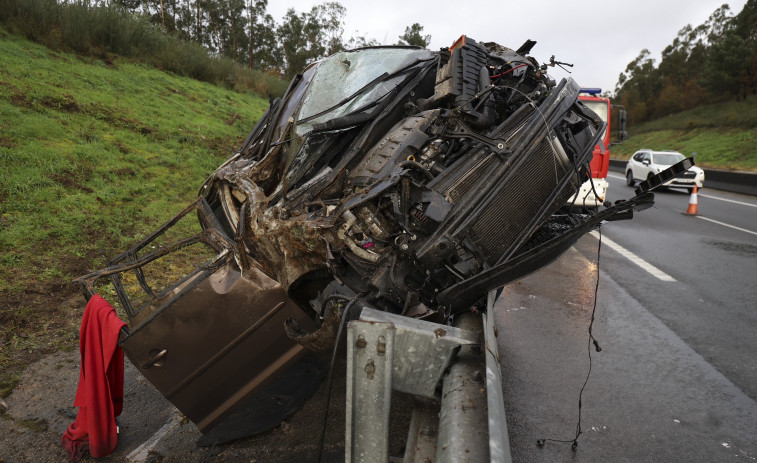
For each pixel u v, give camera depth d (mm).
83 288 3033
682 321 4984
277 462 2734
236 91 18594
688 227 10500
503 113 3441
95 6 14461
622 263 7363
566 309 5328
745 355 4199
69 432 2824
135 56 14922
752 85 45812
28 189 5961
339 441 2938
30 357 3637
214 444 2848
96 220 6012
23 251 4973
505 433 1345
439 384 1892
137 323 2682
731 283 6328
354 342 1771
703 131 40656
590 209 3904
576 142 3670
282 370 2826
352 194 2918
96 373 2725
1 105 7676
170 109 11492
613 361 4074
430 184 2832
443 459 1371
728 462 2824
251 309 2729
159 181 7762
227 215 3492
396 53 4156
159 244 5949
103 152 7777
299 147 3344
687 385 3689
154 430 3041
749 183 17484
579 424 3096
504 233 2996
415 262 2764
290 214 3000
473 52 3561
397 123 3535
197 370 2689
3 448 2742
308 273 2934
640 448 2941
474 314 2773
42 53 11055
